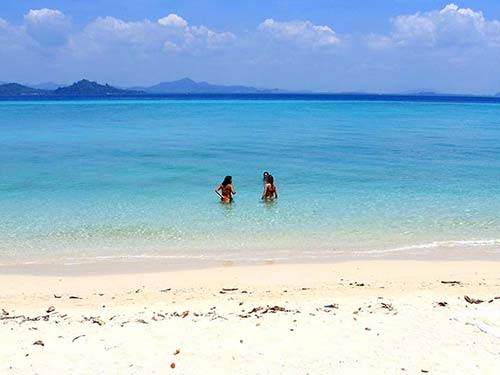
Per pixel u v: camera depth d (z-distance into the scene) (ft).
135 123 206.28
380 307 35.83
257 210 67.21
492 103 547.49
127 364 27.09
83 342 29.91
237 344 29.48
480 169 100.78
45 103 430.61
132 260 49.01
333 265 47.67
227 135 160.45
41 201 71.15
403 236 57.00
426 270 46.32
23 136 152.35
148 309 36.22
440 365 26.68
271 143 140.87
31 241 54.24
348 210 67.56
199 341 29.94
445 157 117.70
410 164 106.63
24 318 34.37
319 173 94.84
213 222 61.62
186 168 98.94
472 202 72.38
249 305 36.94
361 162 108.99
